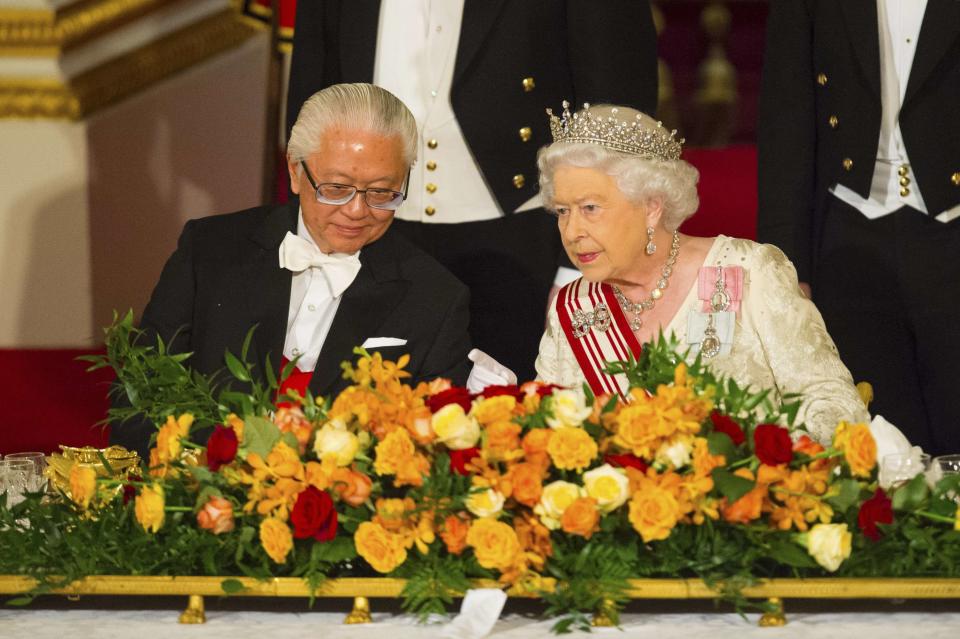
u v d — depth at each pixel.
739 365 11.23
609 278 11.25
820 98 14.93
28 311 24.64
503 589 8.29
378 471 8.20
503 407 8.32
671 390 8.30
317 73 15.05
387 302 12.17
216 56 25.75
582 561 8.18
